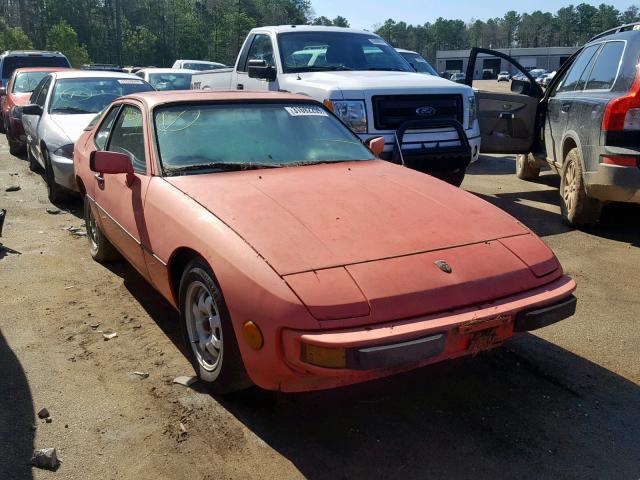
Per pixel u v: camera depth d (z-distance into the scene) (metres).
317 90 6.99
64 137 7.50
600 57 6.61
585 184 6.18
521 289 3.06
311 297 2.71
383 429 3.13
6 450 2.94
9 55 16.22
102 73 9.52
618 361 3.82
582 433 3.10
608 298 4.78
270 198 3.48
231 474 2.79
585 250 5.95
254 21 99.00
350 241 3.07
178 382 3.54
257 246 2.98
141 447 2.97
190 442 3.01
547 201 8.09
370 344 2.62
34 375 3.64
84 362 3.81
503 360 3.83
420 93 7.05
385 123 6.85
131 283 5.16
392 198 3.61
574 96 6.82
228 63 96.44
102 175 4.83
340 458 2.90
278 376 2.83
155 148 4.07
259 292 2.80
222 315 3.07
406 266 2.94
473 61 8.34
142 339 4.12
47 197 8.37
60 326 4.32
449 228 3.32
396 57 8.73
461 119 7.38
